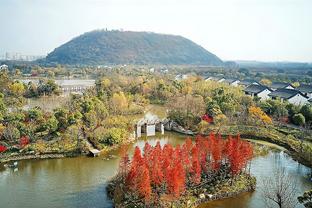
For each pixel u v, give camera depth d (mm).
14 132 90688
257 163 87938
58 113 101562
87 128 103750
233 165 68875
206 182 68000
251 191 68500
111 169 82312
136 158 63250
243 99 144000
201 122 120688
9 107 133625
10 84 172000
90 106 111250
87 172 80125
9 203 63219
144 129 120812
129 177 61656
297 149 96188
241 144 73562
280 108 129000
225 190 66312
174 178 57375
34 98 174000
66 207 61594
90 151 92562
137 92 188625
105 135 100812
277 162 88875
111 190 67250
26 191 68812
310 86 182500
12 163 85000
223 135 114000
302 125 119562
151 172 61875
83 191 68875
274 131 115250
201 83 189250
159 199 59188
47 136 96875
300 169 83438
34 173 79250
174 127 127312
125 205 59344
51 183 73188
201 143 71438
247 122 121812
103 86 182125
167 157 62656
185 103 132750
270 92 175750
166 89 183625
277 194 58531
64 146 93125
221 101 135875
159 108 168250
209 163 70000
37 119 99875
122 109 140375
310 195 53531
